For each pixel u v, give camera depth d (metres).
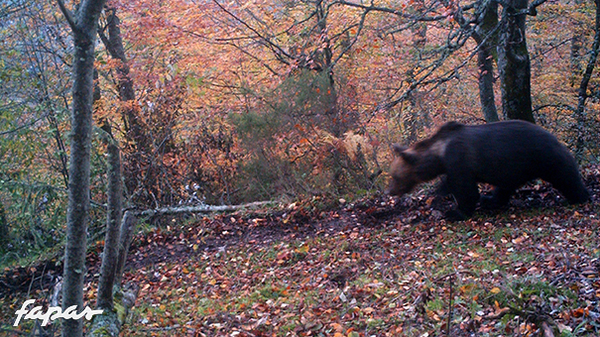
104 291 6.06
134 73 14.59
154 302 8.27
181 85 13.96
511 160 8.91
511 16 10.18
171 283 9.10
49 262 10.36
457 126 9.23
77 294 4.37
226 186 12.45
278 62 16.64
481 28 11.88
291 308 6.96
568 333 4.80
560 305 5.35
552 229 8.08
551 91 17.95
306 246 9.48
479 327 5.32
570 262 6.32
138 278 9.59
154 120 13.35
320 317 6.47
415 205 10.43
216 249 10.27
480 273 6.54
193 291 8.59
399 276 7.23
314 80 12.06
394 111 14.41
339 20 15.05
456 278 6.45
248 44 15.14
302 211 10.98
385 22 15.00
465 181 8.98
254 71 16.75
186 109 14.51
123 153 12.47
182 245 10.64
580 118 16.08
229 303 7.61
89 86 4.20
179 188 12.72
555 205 9.36
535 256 6.99
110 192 5.74
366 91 13.58
